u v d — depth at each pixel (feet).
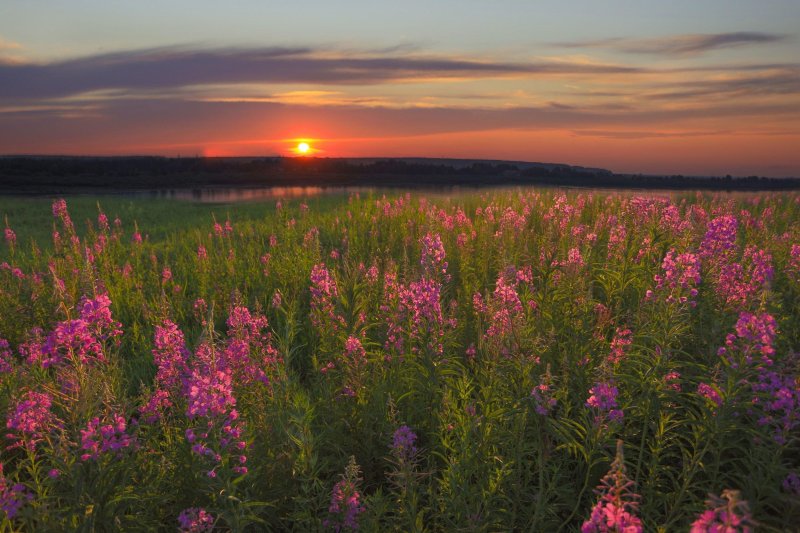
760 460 10.53
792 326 16.49
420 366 14.71
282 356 15.75
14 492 9.29
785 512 9.95
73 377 10.33
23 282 25.57
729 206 36.45
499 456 11.34
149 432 11.71
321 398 15.07
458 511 10.46
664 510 11.47
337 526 10.21
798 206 46.37
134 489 10.27
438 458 13.17
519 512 11.29
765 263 16.44
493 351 12.93
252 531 10.60
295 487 11.53
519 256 26.09
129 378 18.13
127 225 72.79
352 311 16.37
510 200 56.95
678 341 14.02
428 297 14.71
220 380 9.95
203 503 10.62
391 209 49.11
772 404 10.12
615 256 21.79
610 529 6.69
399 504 10.89
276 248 37.11
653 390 12.12
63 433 9.68
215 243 43.93
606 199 48.34
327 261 32.96
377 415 13.65
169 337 12.74
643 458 12.65
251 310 24.43
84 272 17.15
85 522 9.02
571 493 11.42
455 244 31.60
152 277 31.22
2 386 14.25
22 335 21.27
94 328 11.87
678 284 13.71
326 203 89.66
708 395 10.91
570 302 16.98
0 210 93.20
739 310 15.69
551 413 13.93
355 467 10.36
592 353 14.87
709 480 11.30
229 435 9.73
